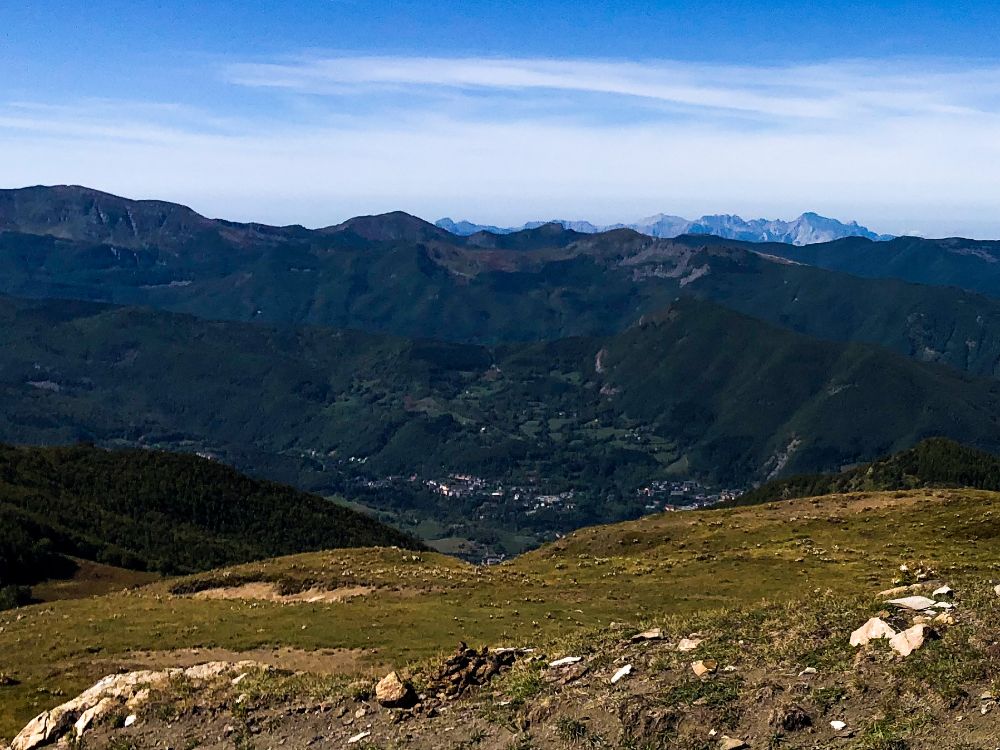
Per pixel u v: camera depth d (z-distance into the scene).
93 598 65.12
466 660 25.28
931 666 17.80
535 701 21.20
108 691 29.47
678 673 20.91
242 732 24.61
